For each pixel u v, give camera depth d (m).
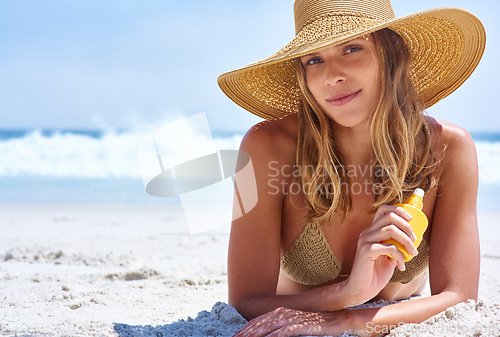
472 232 1.86
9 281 2.80
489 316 1.69
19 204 9.50
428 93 2.07
